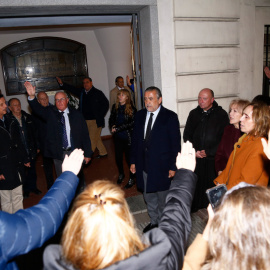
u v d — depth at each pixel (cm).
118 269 82
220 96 450
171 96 420
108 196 95
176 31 402
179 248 100
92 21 486
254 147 211
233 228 88
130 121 436
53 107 367
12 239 98
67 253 88
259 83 481
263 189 95
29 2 328
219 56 436
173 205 114
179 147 300
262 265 86
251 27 451
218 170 304
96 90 628
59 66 780
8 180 319
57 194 121
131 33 422
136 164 318
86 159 377
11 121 332
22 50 743
